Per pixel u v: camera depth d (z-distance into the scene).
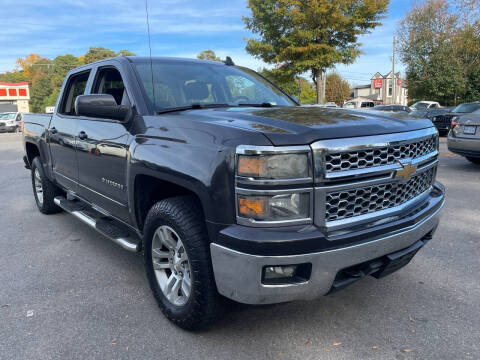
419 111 17.16
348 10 18.17
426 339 2.46
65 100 4.31
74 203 4.36
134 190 2.81
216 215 2.10
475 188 6.54
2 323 2.69
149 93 3.01
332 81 61.28
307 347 2.40
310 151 2.01
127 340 2.49
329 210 2.10
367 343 2.43
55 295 3.09
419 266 3.53
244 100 3.46
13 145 17.17
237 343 2.45
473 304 2.88
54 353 2.36
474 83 29.20
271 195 1.97
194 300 2.35
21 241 4.35
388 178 2.29
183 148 2.34
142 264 3.70
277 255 1.97
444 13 28.69
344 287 2.26
